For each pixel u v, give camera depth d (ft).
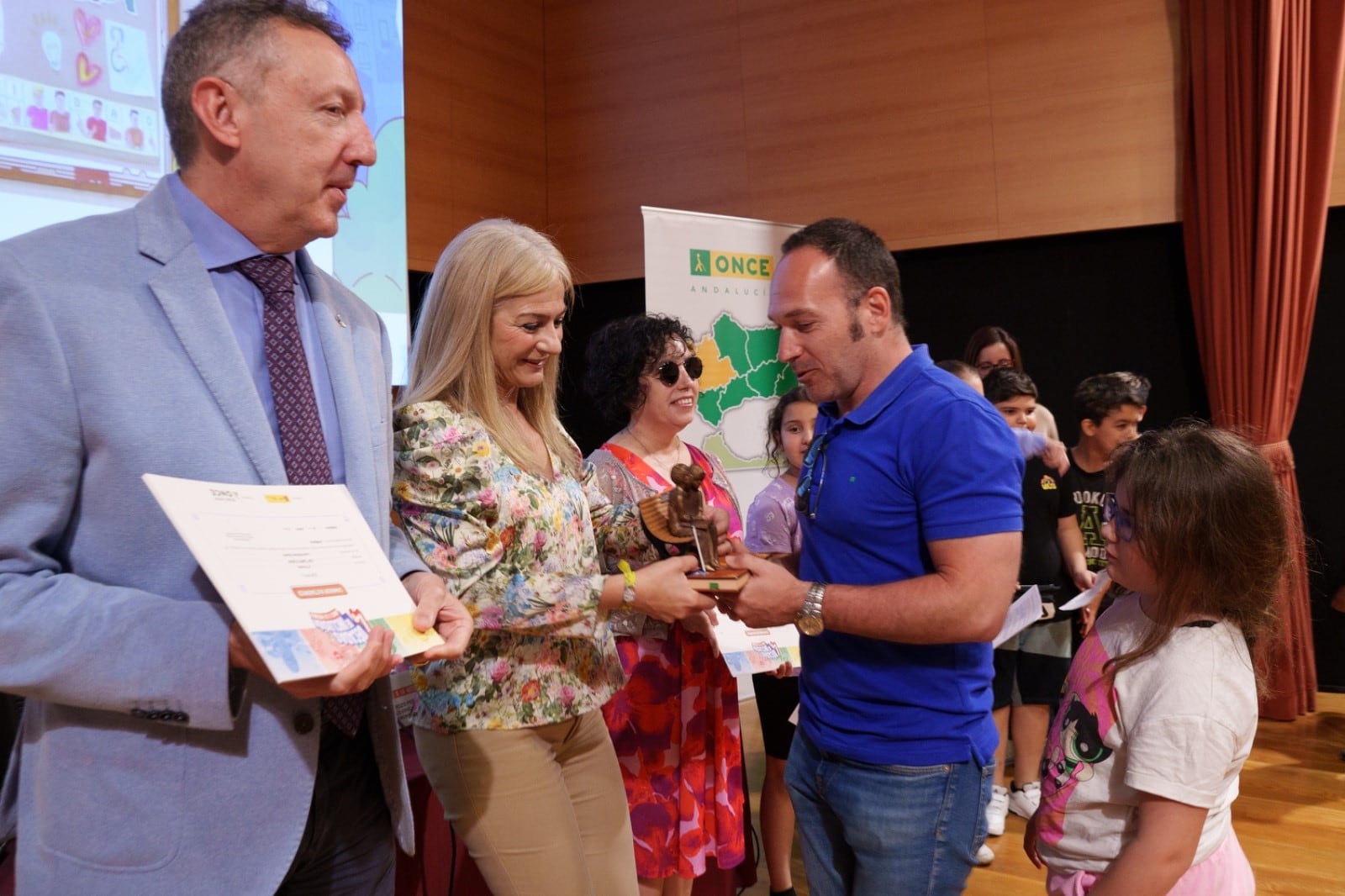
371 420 4.16
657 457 7.72
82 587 3.25
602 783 5.75
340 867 4.08
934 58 16.70
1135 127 15.33
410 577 4.07
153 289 3.53
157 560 3.42
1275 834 10.38
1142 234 15.66
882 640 4.93
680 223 12.15
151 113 8.96
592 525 6.07
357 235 12.14
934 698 4.84
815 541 5.24
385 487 4.18
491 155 19.02
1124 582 4.62
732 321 12.53
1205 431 4.52
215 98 3.60
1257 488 4.34
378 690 4.13
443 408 5.14
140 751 3.42
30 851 3.51
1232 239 14.56
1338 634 14.99
